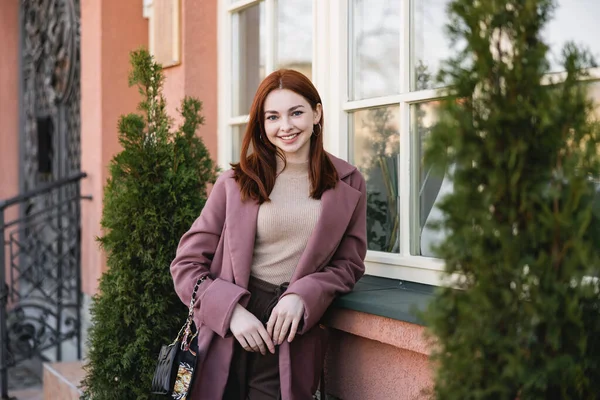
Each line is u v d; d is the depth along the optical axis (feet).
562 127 5.42
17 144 27.89
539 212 5.47
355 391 9.41
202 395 8.60
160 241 10.75
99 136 16.69
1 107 27.66
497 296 5.57
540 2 5.52
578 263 5.38
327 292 8.41
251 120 8.71
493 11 5.54
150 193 10.73
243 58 13.67
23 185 27.81
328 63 11.19
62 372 15.17
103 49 16.58
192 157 11.21
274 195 8.66
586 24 7.65
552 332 5.46
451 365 5.80
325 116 11.23
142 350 10.67
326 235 8.55
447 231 5.82
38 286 20.49
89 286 17.87
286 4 12.34
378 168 10.52
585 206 5.44
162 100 11.32
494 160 5.49
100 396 10.84
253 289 8.64
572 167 5.36
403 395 8.57
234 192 8.82
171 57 14.34
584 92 5.51
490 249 5.57
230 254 8.61
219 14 14.24
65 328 21.93
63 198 23.25
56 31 23.45
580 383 5.60
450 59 5.82
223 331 8.29
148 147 10.93
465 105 5.72
